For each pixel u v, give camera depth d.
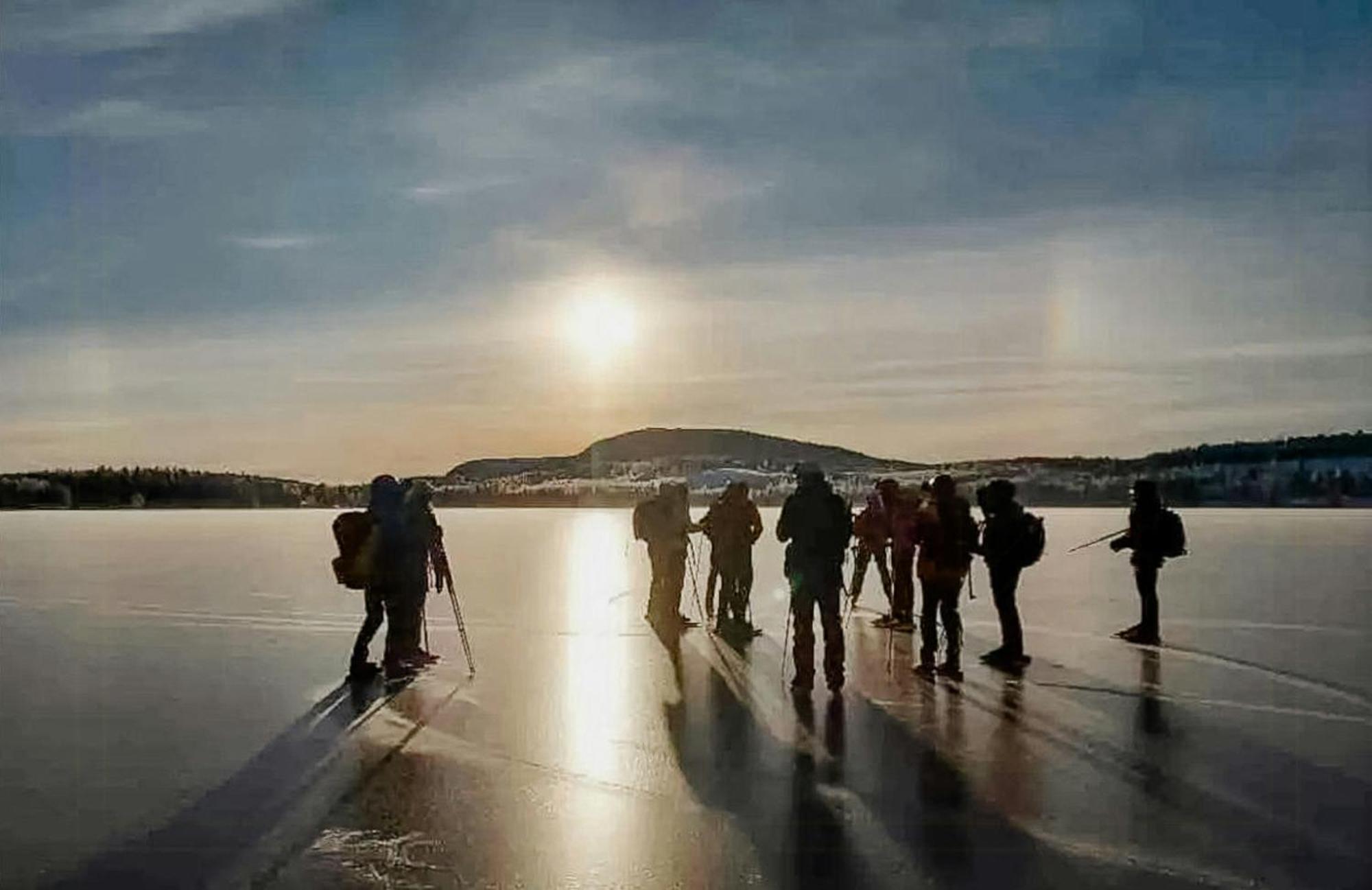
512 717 10.95
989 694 11.88
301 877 6.83
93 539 42.25
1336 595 20.36
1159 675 12.91
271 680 13.01
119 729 10.55
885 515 17.56
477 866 6.98
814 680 12.72
